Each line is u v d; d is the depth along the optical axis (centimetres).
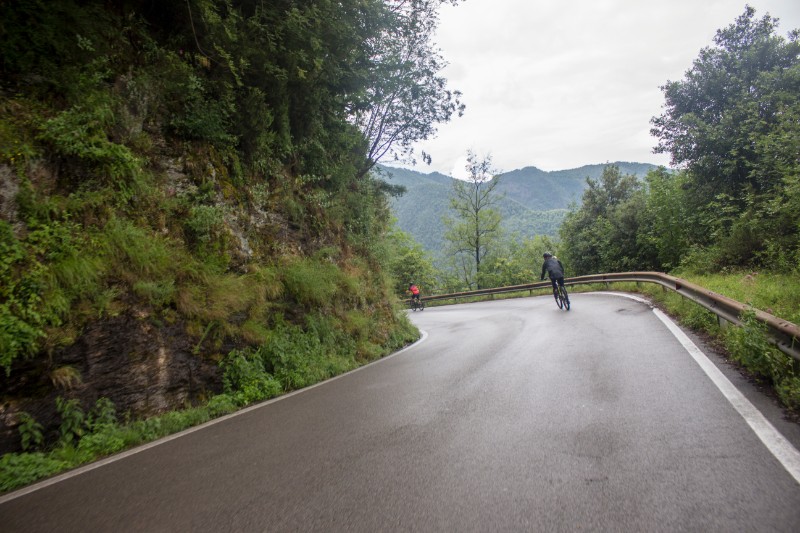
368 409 537
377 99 1767
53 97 639
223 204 855
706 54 1927
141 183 697
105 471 404
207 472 374
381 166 2084
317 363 858
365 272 1395
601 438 367
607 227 2812
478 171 4375
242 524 276
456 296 3291
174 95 817
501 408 479
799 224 1253
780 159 1392
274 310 889
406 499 292
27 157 563
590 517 252
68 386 498
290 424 506
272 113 1023
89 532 284
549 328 1076
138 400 568
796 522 231
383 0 1274
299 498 307
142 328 596
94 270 563
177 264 693
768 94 1681
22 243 514
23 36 617
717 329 750
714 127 1797
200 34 848
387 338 1238
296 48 966
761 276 1163
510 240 5194
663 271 2258
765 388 464
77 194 606
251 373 718
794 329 458
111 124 684
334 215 1308
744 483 275
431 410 501
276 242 981
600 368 612
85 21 689
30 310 481
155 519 294
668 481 286
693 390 475
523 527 247
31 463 424
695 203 1944
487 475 317
